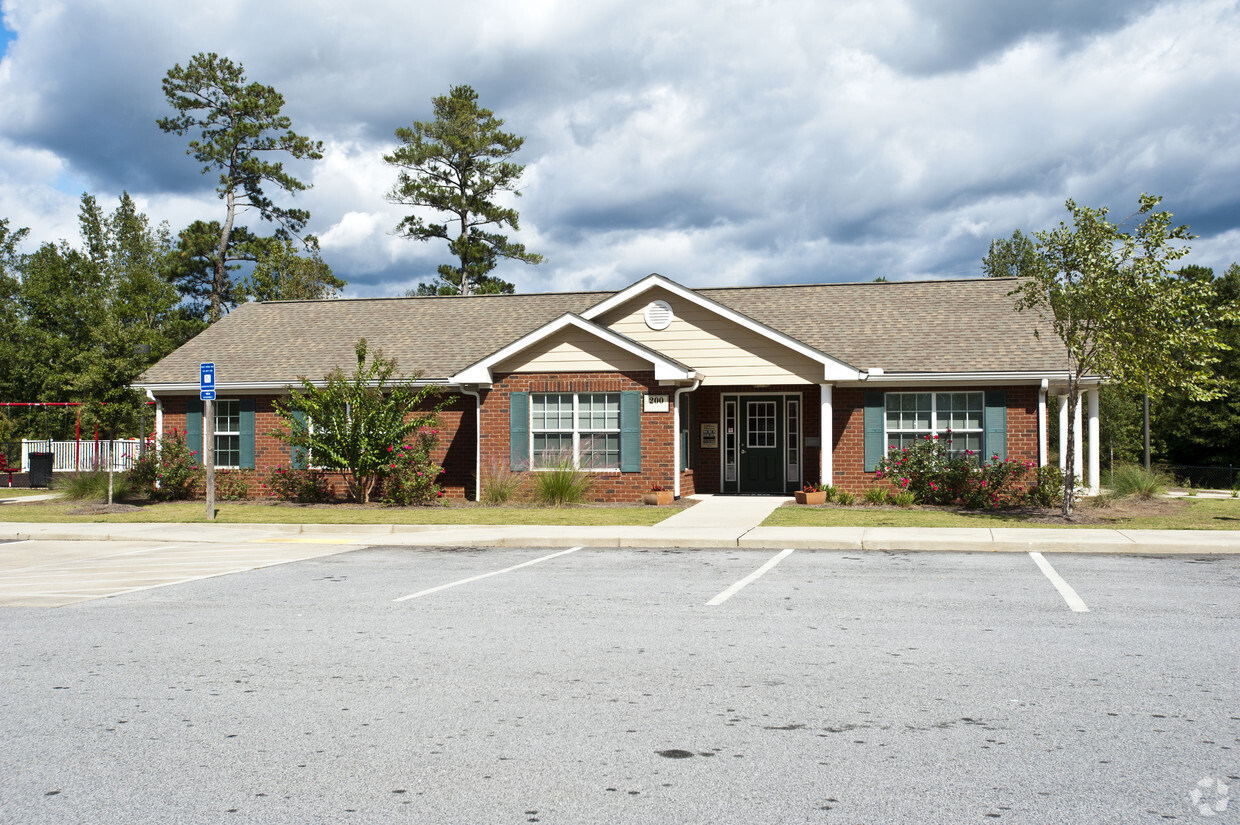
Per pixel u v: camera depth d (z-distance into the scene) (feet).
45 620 26.91
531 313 78.95
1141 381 47.96
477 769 14.70
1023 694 18.44
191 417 72.43
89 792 13.93
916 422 63.31
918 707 17.67
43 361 143.54
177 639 24.18
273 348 76.69
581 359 62.85
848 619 25.72
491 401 63.77
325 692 19.08
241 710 17.93
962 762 14.79
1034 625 24.71
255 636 24.43
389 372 62.75
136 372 70.03
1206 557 37.63
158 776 14.55
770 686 19.16
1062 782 13.94
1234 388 139.23
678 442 62.54
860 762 14.83
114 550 44.62
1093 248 47.06
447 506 60.90
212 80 140.97
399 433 62.54
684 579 33.19
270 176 143.64
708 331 65.72
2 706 18.35
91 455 92.73
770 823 12.59
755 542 42.39
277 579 34.40
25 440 94.84
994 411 61.46
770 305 75.00
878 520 49.93
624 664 21.04
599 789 13.82
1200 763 14.69
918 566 35.81
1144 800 13.29
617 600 29.04
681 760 14.99
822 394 62.75
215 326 82.69
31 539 49.67
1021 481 60.29
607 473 62.34
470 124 144.77
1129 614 26.07
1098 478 63.46
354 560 39.73
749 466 69.67
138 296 128.16
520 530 47.14
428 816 12.92
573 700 18.33
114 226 171.12
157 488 69.72
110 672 20.86
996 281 74.08
